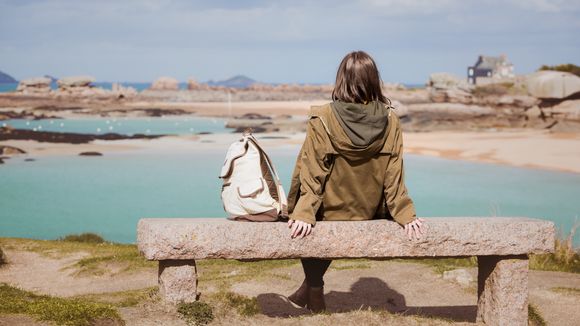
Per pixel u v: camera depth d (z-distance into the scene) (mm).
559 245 11672
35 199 24797
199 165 35344
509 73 172250
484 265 4992
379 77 4281
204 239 4312
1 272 10195
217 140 50906
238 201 4590
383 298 7133
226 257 4355
